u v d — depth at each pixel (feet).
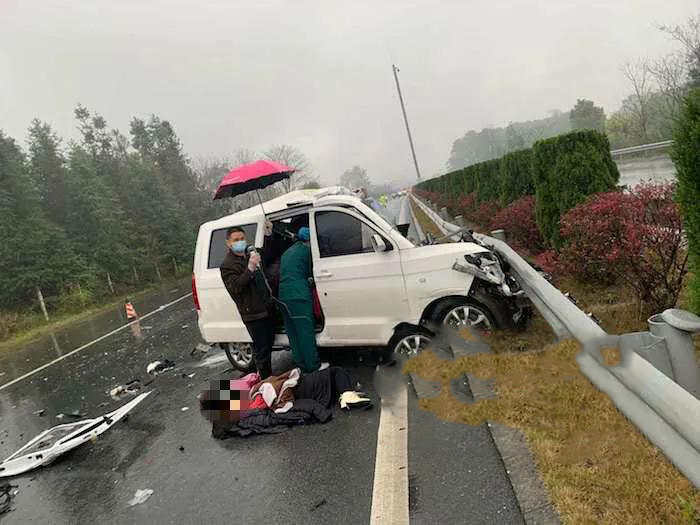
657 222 14.25
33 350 44.42
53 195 88.89
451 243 15.88
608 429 9.53
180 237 115.85
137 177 110.83
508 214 28.04
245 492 11.52
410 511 9.29
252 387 15.70
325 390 14.92
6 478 15.51
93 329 48.24
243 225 19.03
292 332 16.47
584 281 17.97
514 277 16.43
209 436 15.07
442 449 10.98
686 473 6.10
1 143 78.59
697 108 10.66
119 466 14.52
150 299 66.59
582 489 8.23
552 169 21.84
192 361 24.94
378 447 11.92
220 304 19.60
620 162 69.26
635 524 7.22
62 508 12.89
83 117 124.26
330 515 9.83
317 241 16.62
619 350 8.23
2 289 68.64
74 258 79.92
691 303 12.13
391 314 15.65
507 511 8.50
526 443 10.03
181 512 11.36
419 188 165.27
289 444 13.24
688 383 8.32
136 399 20.52
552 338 14.19
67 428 18.16
